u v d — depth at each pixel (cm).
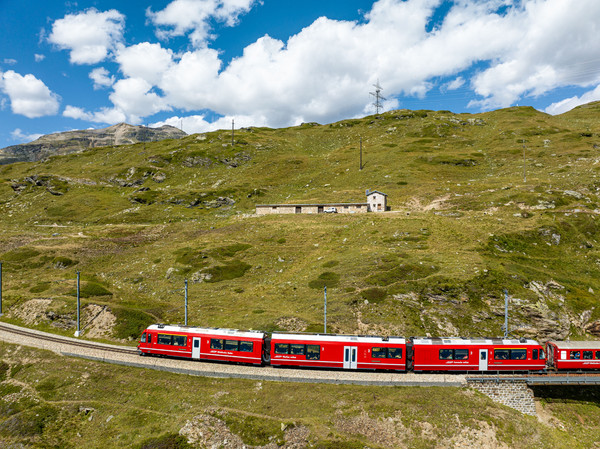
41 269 8856
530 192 10469
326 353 4528
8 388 4688
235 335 4756
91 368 4825
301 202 12475
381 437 3825
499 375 4394
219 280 7875
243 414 4016
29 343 5491
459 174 13875
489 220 9050
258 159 18362
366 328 5556
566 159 13362
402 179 13500
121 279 8256
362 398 4156
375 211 11000
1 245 10488
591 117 19812
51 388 4588
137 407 4269
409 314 5800
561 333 5650
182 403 4244
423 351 4475
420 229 8831
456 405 4094
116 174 17375
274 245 9169
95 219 12925
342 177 14862
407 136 19450
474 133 18688
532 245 7950
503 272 6456
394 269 6800
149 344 4981
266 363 4791
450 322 5681
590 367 4659
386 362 4466
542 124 18275
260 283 7638
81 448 3838
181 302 6994
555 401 4609
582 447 4056
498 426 3966
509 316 5784
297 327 5594
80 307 6456
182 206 13775
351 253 7975
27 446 3906
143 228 11319
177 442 3778
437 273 6512
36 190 16138
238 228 10594
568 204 9688
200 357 4800
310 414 4012
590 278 7144
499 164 14338
